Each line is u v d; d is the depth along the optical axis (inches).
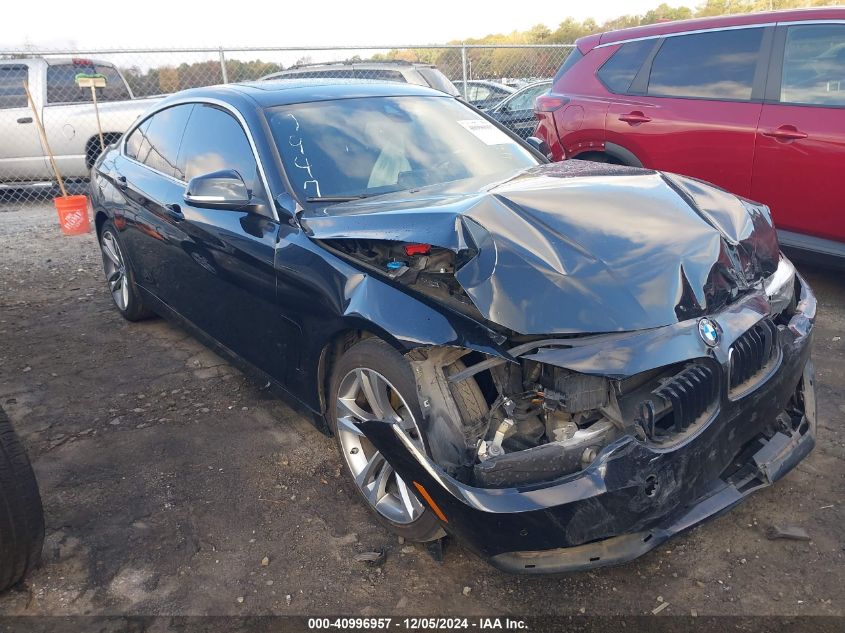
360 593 97.4
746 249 106.0
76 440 140.1
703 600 93.0
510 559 86.7
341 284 104.7
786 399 100.7
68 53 367.2
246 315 132.8
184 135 158.1
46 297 229.5
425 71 386.6
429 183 130.7
